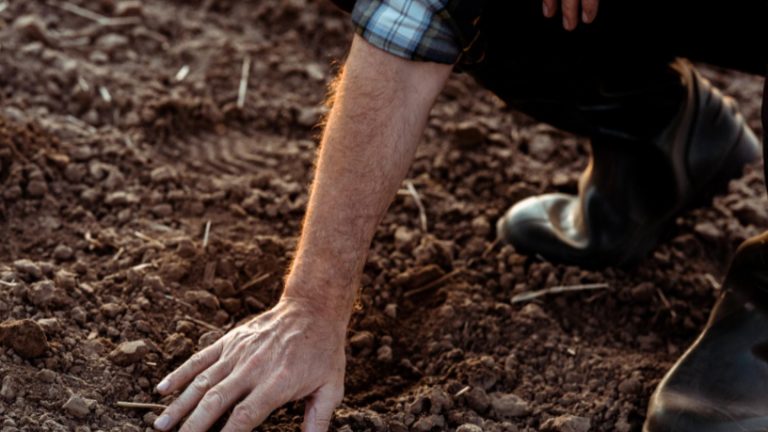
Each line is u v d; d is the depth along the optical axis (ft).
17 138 8.82
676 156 7.97
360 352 7.66
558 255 8.50
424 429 6.95
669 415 6.64
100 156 9.12
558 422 7.08
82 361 6.90
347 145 5.95
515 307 8.20
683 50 7.42
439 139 10.09
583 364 7.72
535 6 6.84
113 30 10.76
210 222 8.63
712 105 8.16
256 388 6.06
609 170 8.18
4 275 7.41
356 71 5.89
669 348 8.02
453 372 7.51
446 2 5.70
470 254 8.70
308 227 6.21
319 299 6.23
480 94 10.82
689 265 8.89
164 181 8.98
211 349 6.37
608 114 7.70
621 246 8.36
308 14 11.43
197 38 10.94
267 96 10.36
